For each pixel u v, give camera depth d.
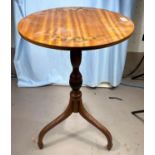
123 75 2.11
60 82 1.97
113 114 1.69
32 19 1.24
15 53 1.87
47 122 1.61
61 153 1.40
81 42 0.98
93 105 1.77
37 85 1.95
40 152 1.40
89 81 1.91
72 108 1.39
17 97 1.84
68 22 1.20
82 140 1.49
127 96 1.87
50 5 1.72
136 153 1.40
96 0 1.65
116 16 1.30
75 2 1.70
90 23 1.19
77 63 1.23
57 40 0.99
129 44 2.07
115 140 1.49
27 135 1.51
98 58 1.80
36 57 1.86
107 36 1.04
